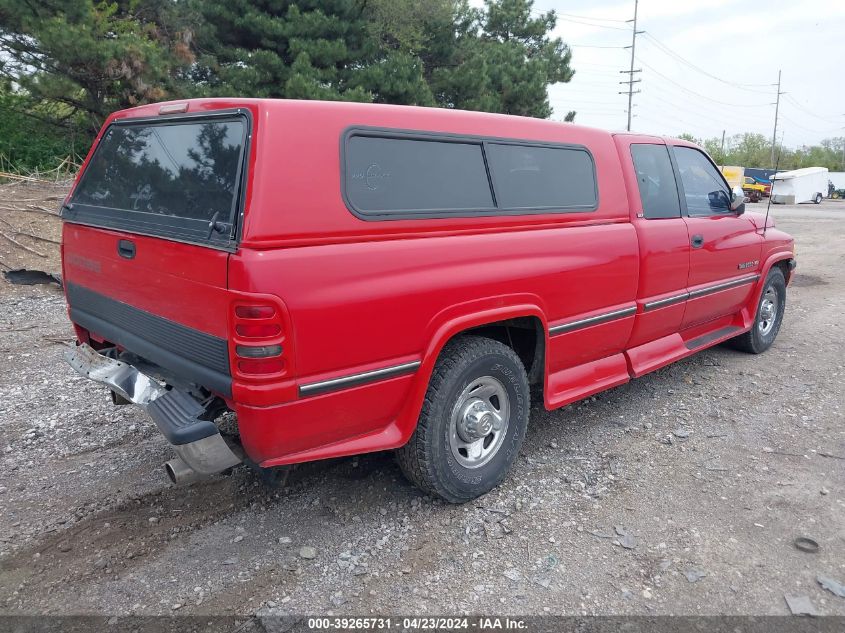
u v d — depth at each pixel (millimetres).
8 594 2885
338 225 2836
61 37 13648
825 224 22984
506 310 3502
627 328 4484
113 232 3418
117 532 3338
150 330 3256
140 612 2766
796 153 76625
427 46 21562
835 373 5738
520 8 29281
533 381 4004
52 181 13766
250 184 2643
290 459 2898
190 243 2828
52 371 5730
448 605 2797
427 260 3135
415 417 3213
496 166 3586
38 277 9117
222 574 3008
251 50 18734
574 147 4102
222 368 2770
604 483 3811
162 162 3240
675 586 2916
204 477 2924
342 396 2912
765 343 6387
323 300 2750
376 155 3043
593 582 2939
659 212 4719
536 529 3348
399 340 3057
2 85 15547
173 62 16641
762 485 3779
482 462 3617
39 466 4027
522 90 22656
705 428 4574
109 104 15836
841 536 3281
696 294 5059
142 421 4664
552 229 3846
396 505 3572
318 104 2887
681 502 3602
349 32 18812
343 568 3043
